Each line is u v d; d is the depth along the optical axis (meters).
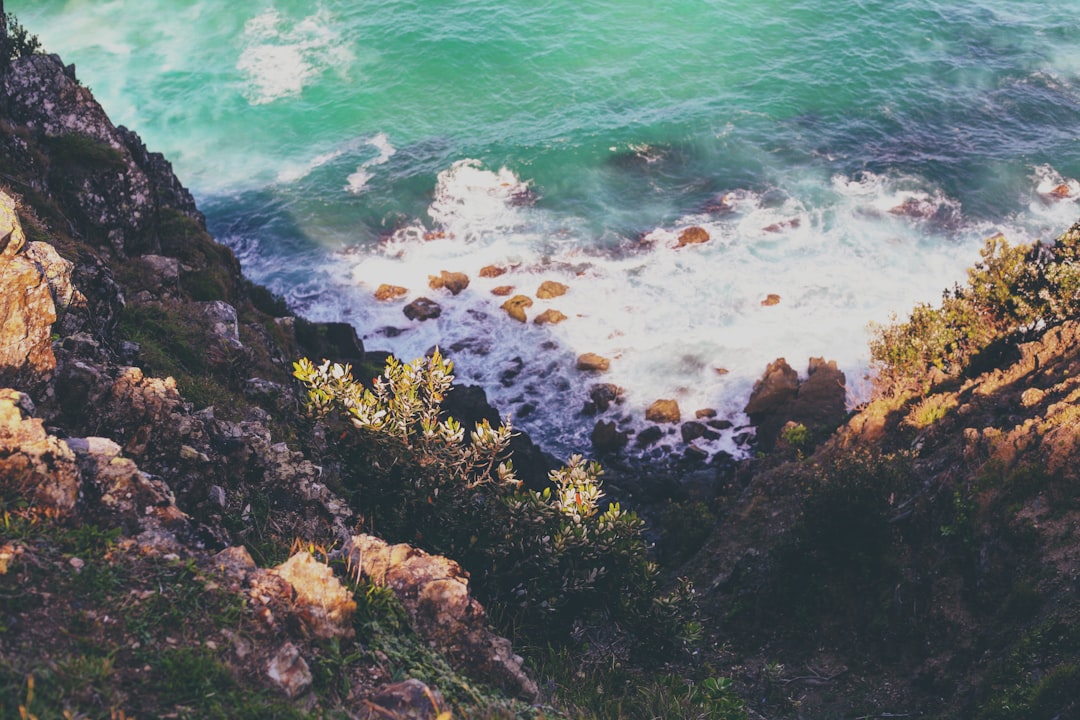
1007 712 14.52
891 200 49.59
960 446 22.50
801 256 45.84
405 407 14.06
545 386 39.38
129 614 7.84
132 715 6.98
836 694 18.27
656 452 36.31
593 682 12.84
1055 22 66.31
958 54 63.09
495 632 11.88
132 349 17.09
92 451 9.75
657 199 51.03
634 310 42.88
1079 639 14.91
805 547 21.38
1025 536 17.64
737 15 68.12
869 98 59.03
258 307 32.84
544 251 47.12
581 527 13.62
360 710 8.21
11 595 7.50
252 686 7.77
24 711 6.30
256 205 52.31
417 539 13.85
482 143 56.59
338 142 57.91
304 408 14.39
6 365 11.02
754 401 37.12
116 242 24.41
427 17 69.12
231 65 65.69
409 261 47.09
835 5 68.81
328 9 71.38
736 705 13.16
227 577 8.72
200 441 12.76
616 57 64.38
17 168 22.53
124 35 69.81
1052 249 28.97
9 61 25.09
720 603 22.83
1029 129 55.31
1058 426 19.06
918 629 18.55
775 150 54.72
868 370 38.72
